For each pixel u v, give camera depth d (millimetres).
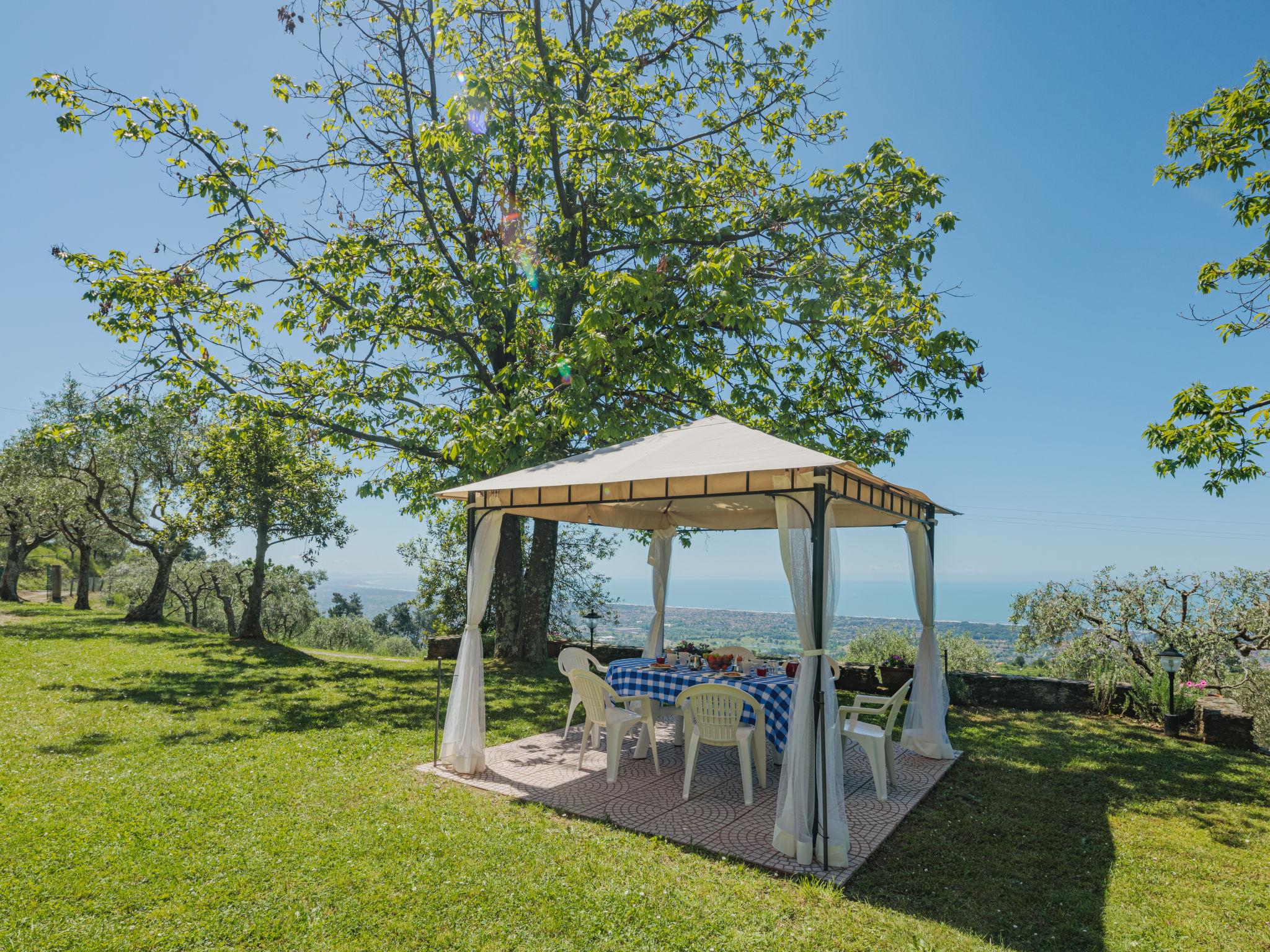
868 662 13367
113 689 10094
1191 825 5527
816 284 10352
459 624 18953
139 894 3723
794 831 4582
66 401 20625
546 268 11242
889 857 4707
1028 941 3605
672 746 7750
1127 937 3682
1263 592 11281
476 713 6461
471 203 13289
